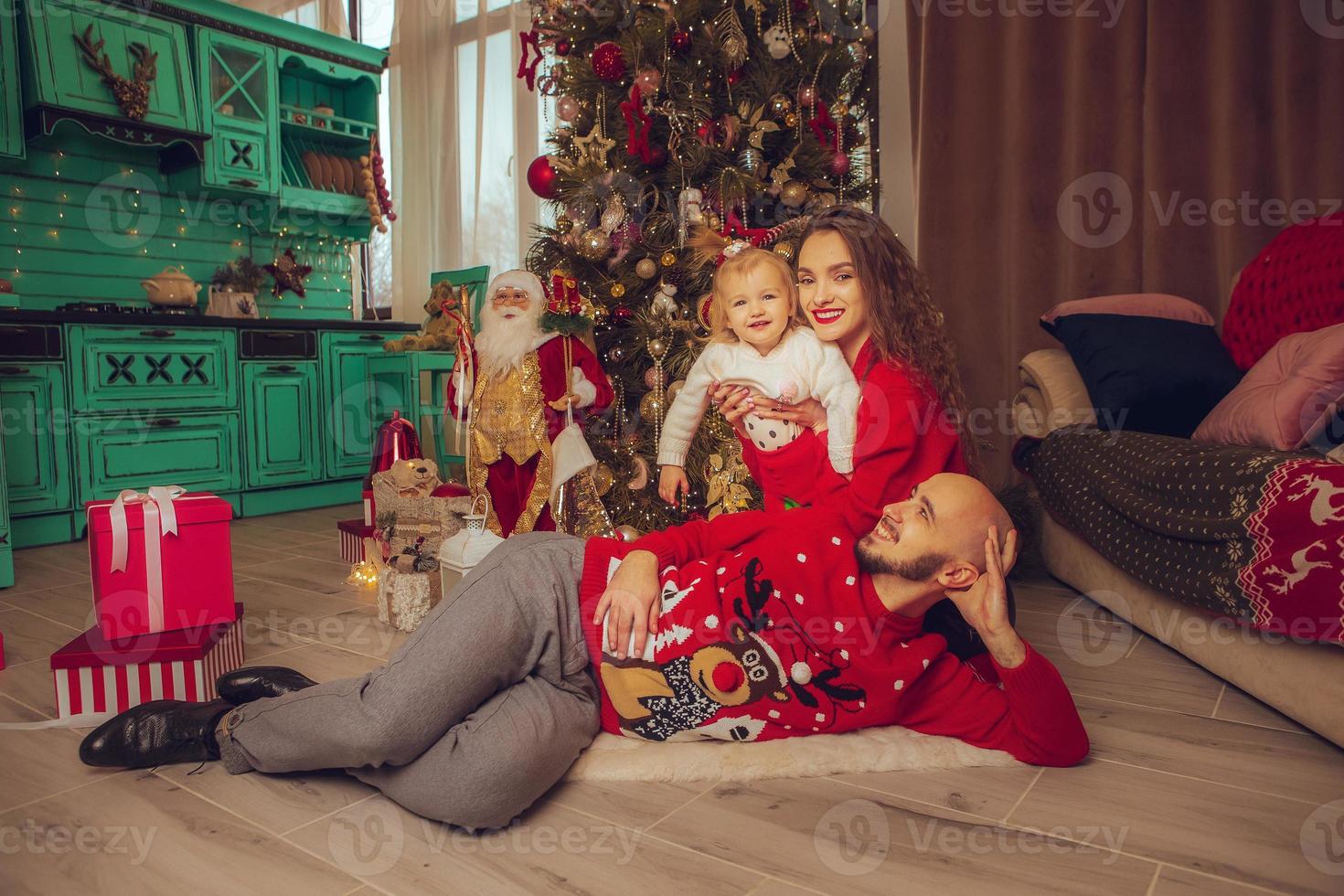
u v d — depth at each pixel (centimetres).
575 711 125
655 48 225
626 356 245
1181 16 262
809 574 125
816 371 152
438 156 452
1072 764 134
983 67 299
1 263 359
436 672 115
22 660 195
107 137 355
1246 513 144
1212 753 139
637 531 240
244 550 312
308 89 449
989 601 122
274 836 116
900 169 333
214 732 135
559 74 255
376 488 222
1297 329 207
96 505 170
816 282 150
